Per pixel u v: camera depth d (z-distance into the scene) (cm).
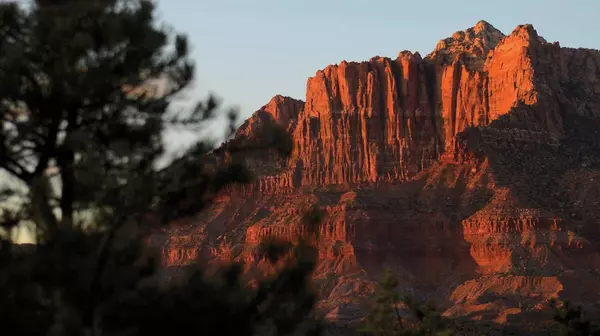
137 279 5544
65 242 5225
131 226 5531
